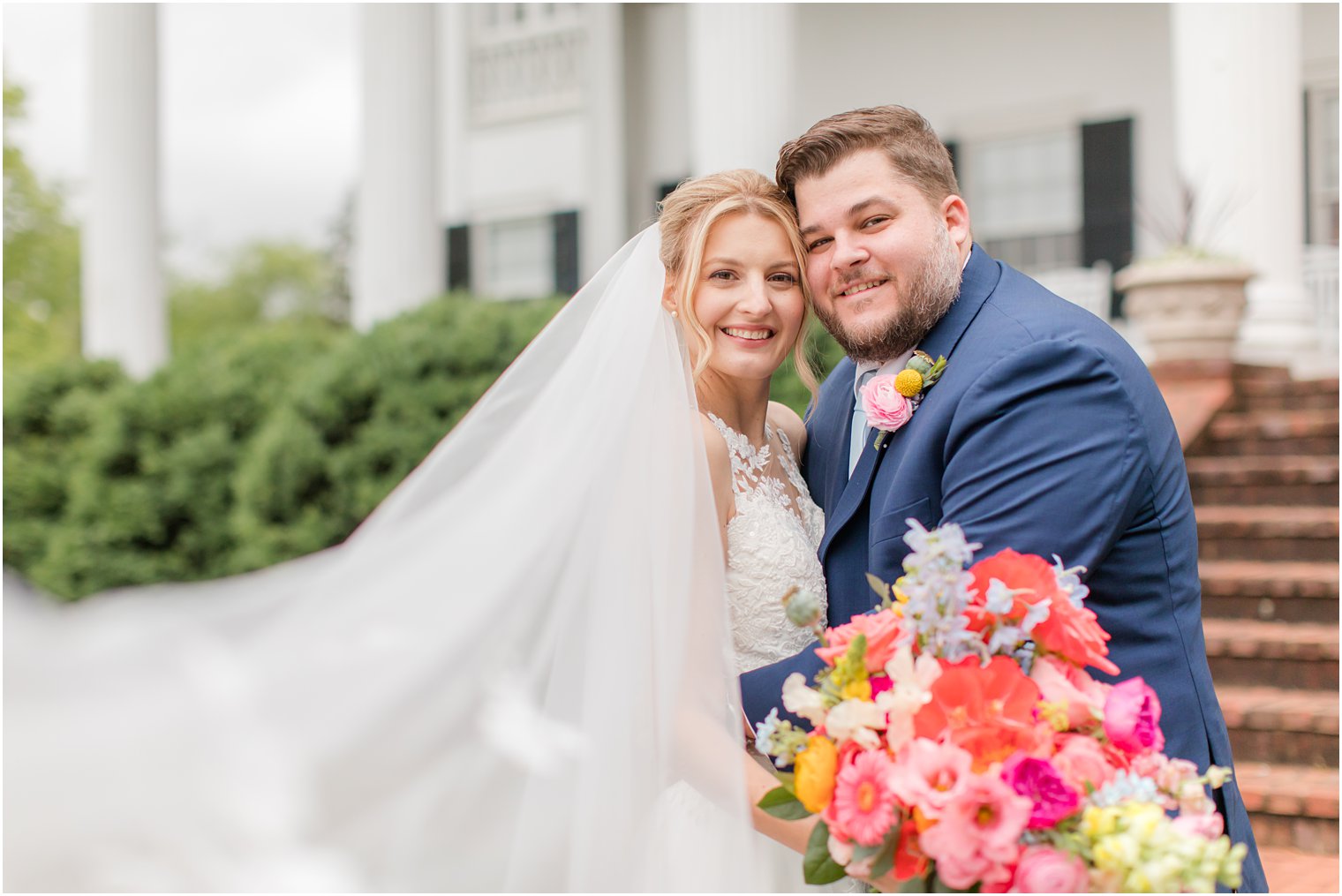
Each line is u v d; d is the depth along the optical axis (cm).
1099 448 179
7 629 152
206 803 143
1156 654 189
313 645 163
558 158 1305
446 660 167
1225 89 714
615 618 175
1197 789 139
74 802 137
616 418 183
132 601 161
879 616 146
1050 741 134
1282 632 456
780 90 746
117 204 1013
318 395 657
